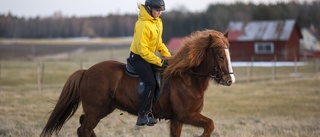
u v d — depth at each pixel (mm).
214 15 96750
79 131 8023
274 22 59500
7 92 22344
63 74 35844
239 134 10320
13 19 102688
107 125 12234
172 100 7684
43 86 26344
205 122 7379
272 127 11930
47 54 79188
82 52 86688
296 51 57812
